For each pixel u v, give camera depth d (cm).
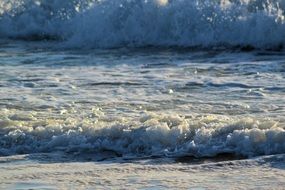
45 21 6250
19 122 2547
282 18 4988
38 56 4766
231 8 5309
